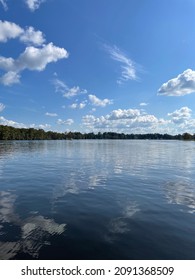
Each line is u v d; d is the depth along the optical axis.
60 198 13.55
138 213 11.02
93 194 14.54
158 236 8.46
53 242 7.88
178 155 47.31
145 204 12.51
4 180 19.12
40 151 58.31
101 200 13.18
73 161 34.31
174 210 11.53
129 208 11.77
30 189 15.84
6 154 47.75
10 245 7.65
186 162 33.81
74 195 14.27
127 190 15.69
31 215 10.55
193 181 19.05
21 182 18.28
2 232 8.62
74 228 9.08
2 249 7.41
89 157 41.22
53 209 11.46
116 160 36.03
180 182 18.59
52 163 31.59
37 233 8.56
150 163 32.16
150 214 10.89
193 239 8.27
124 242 7.96
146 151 60.56
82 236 8.37
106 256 7.14
